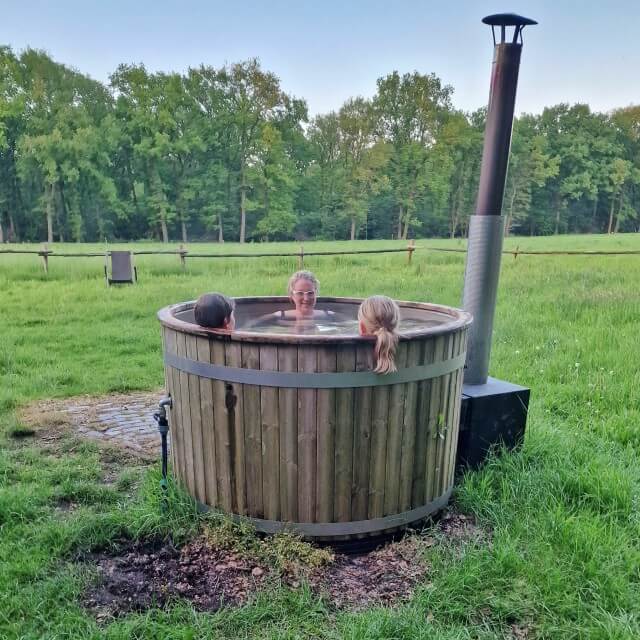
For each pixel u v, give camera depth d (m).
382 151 48.59
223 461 2.47
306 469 2.34
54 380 5.23
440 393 2.51
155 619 1.95
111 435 3.92
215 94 46.69
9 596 2.04
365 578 2.26
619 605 2.02
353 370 2.23
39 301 9.28
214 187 47.12
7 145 40.88
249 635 1.88
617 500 2.75
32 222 44.59
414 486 2.53
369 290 10.56
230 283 11.34
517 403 3.18
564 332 6.77
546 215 54.19
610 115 54.16
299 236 51.56
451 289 10.50
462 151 51.12
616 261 15.27
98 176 42.38
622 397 4.44
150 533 2.49
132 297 9.66
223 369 2.34
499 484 2.95
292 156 50.75
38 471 3.19
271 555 2.32
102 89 46.81
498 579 2.15
